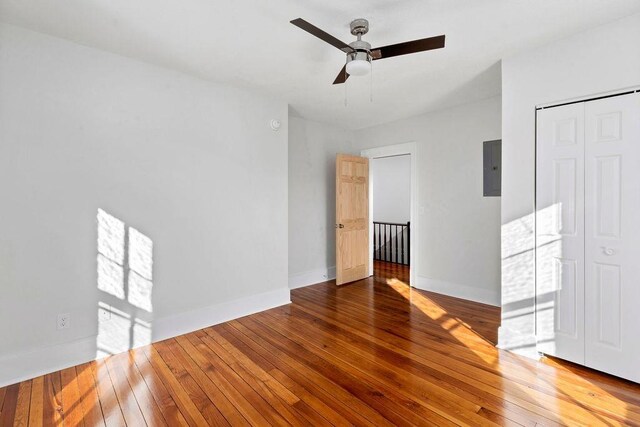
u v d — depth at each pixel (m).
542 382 2.17
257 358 2.54
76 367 2.42
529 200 2.56
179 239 3.01
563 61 2.37
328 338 2.91
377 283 4.87
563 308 2.41
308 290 4.50
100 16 2.10
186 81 3.04
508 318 2.68
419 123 4.49
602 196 2.22
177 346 2.77
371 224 5.33
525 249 2.58
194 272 3.11
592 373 2.26
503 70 2.70
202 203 3.16
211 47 2.52
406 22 2.17
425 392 2.07
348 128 5.27
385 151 4.94
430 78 3.15
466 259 4.04
